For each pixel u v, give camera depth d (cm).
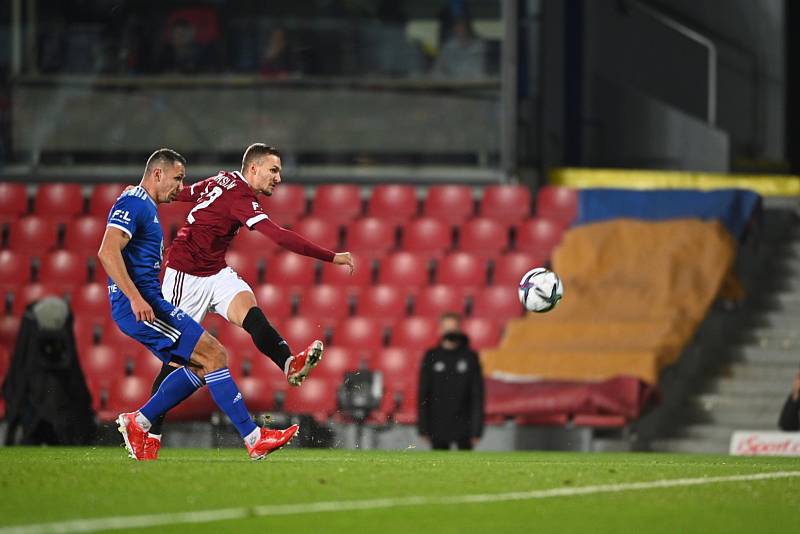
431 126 7125
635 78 8262
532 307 3688
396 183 7125
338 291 6700
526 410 5644
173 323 3131
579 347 6075
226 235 3306
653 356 5856
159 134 7169
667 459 4019
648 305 6278
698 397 6047
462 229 6931
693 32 8294
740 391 6103
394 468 2895
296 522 2006
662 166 7944
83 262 6950
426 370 5128
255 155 3338
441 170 7112
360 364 6328
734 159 8275
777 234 7081
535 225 6906
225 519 2019
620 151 7981
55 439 5300
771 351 6306
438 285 6712
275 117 7150
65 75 7188
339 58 7175
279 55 7181
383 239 6938
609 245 6638
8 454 3819
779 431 5353
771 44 8369
